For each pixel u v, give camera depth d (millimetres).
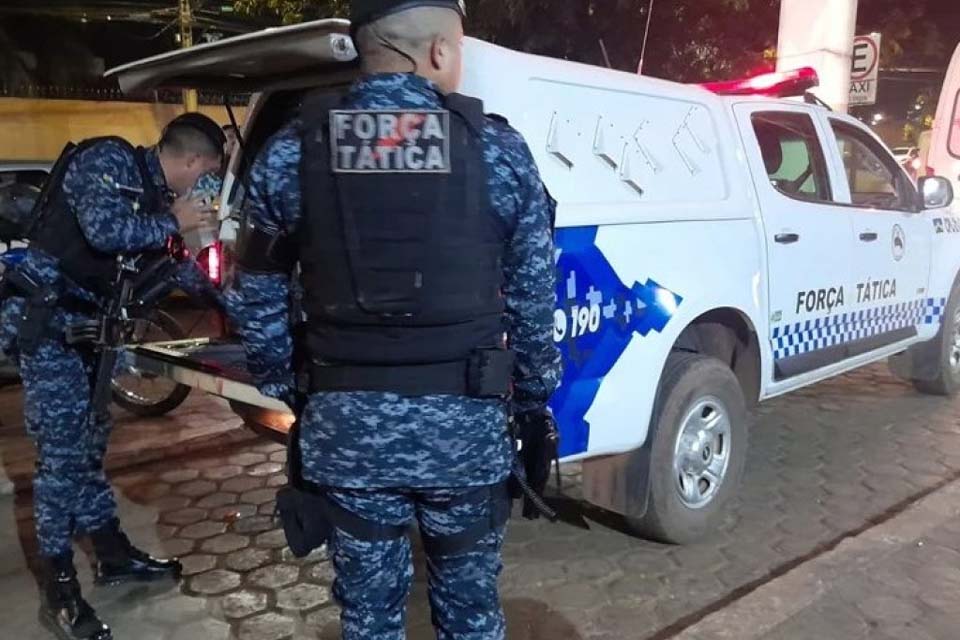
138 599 3414
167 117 12602
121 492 4465
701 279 3623
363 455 1929
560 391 3102
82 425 3113
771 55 9531
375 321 1892
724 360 4121
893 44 9828
